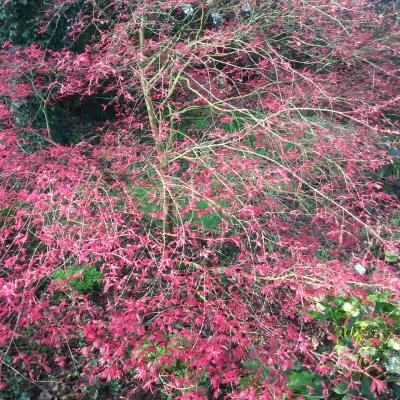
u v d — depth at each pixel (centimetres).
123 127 563
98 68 359
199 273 314
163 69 387
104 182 324
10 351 329
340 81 541
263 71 505
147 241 274
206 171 329
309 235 373
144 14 418
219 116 469
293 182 382
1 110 405
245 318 279
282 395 242
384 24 563
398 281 253
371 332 296
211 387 302
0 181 371
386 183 525
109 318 334
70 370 327
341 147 375
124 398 305
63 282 284
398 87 586
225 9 464
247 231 316
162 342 255
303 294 255
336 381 253
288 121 379
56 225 276
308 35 466
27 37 536
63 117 605
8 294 239
